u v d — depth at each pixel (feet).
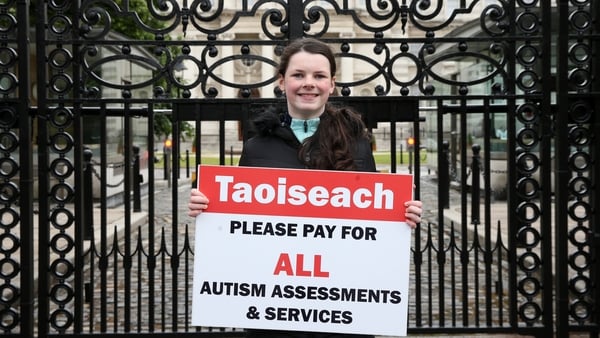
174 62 15.08
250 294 9.23
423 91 15.33
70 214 15.06
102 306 15.08
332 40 15.21
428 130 62.59
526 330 15.42
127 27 45.24
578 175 15.47
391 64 15.29
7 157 14.92
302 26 15.03
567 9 15.26
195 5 15.17
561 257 15.39
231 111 15.08
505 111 15.93
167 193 59.41
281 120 9.74
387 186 9.15
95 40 14.99
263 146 9.36
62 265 23.54
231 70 112.98
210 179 9.33
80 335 14.97
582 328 15.37
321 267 9.18
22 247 14.83
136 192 38.50
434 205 46.44
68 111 15.07
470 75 42.06
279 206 9.24
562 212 15.37
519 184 15.61
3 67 14.90
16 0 14.85
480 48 37.88
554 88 17.48
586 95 15.26
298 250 9.21
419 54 15.33
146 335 14.93
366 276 9.14
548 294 15.42
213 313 9.24
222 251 9.27
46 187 14.97
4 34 14.96
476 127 44.73
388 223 9.16
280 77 9.59
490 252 15.52
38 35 14.90
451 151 48.52
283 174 9.21
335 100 15.08
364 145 9.25
